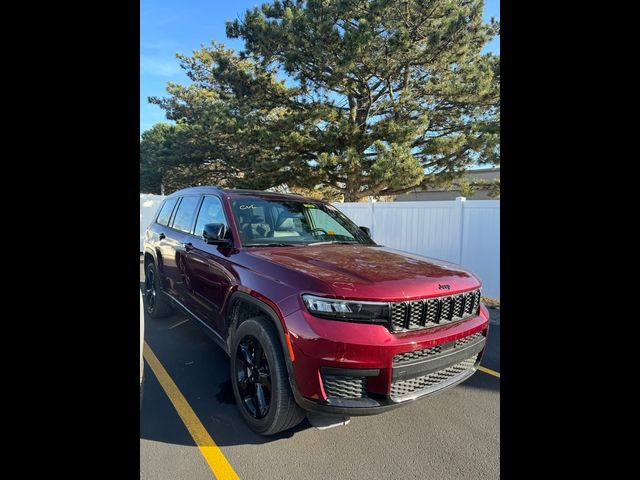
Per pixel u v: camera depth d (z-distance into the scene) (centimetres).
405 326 234
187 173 2375
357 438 266
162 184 2797
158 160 2555
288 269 260
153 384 342
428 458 245
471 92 1206
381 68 1160
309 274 246
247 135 1391
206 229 319
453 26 1141
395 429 279
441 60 1228
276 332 252
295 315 231
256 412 266
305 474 227
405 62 1205
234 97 1600
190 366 382
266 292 256
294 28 1189
